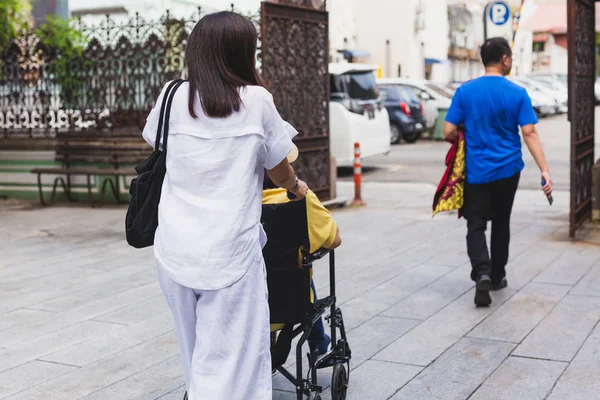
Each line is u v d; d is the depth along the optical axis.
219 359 2.84
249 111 2.89
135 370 4.48
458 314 5.46
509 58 5.66
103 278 6.71
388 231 8.73
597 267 6.75
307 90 10.13
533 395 4.00
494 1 14.82
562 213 9.77
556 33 55.00
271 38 9.36
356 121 14.10
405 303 5.76
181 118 2.93
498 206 5.76
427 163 16.48
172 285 2.90
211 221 2.85
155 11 12.66
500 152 5.56
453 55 43.28
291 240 3.35
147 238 3.03
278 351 3.57
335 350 3.88
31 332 5.21
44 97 11.29
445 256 7.37
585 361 4.48
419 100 21.16
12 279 6.71
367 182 13.67
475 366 4.44
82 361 4.64
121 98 10.83
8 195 11.67
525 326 5.15
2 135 11.60
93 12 12.99
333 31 29.95
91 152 11.02
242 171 2.88
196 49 2.94
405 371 4.39
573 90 7.70
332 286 3.88
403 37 35.09
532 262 6.98
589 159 8.88
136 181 3.03
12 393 4.14
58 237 8.65
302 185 3.21
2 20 11.10
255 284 2.91
